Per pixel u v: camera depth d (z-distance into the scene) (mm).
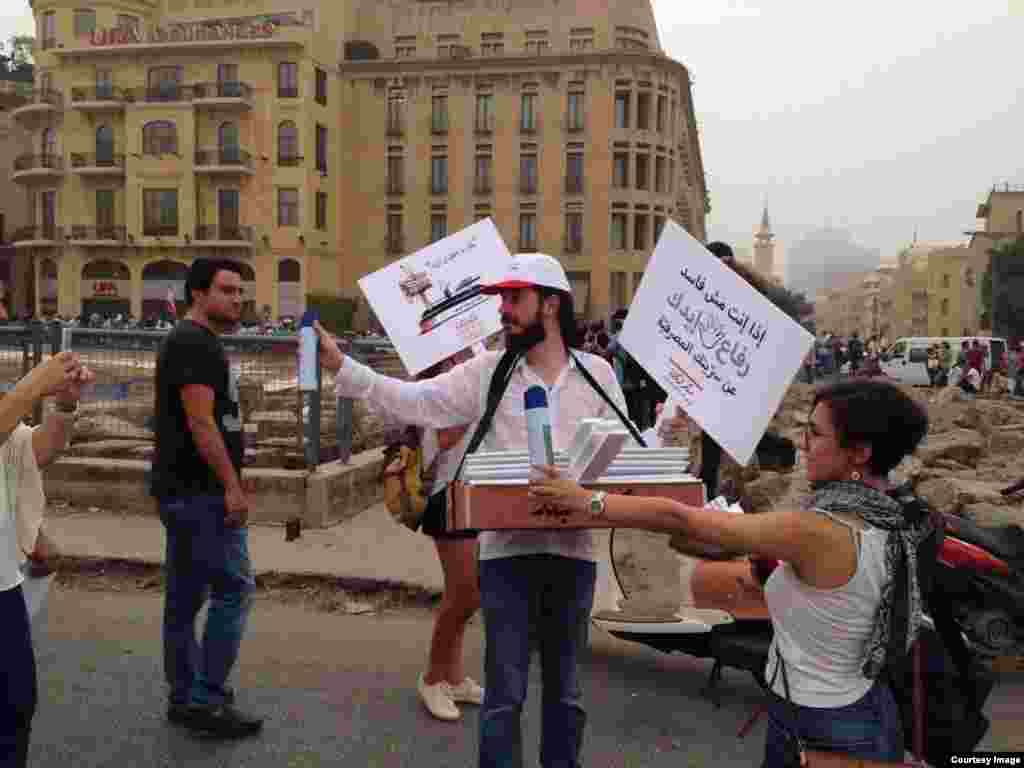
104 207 53906
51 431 2973
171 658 4168
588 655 5336
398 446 4172
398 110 54188
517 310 3275
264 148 51594
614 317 13273
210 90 51281
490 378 3379
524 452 2887
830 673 2207
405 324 4332
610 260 51906
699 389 3613
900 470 9203
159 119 51969
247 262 52250
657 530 2324
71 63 53156
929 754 2451
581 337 3418
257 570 6379
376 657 5164
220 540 4023
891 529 2174
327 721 4293
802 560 2168
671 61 52094
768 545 2166
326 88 53219
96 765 3818
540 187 52438
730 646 4531
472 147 53312
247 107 51312
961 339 34125
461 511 2762
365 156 54812
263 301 52000
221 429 4059
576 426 3273
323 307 51406
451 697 4438
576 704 3219
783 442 7070
